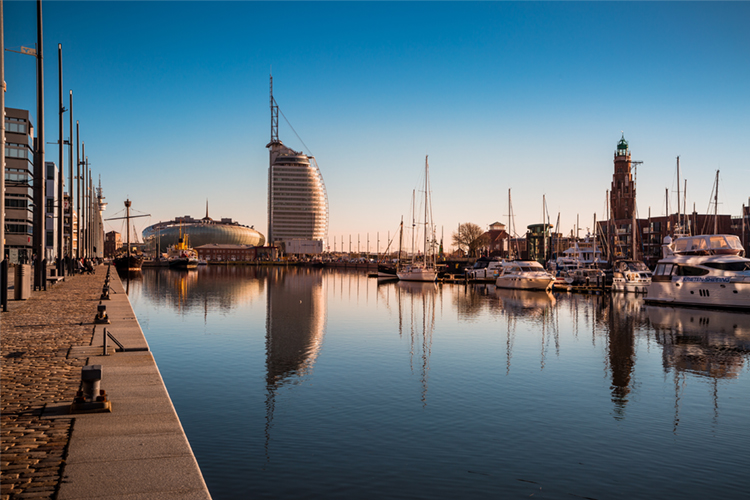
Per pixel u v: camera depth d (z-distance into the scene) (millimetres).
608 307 57938
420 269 106375
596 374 25578
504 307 58625
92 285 53406
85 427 10516
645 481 13969
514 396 21656
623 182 154625
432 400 20984
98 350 18500
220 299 64500
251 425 17828
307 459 15047
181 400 20688
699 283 53906
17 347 19031
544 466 14820
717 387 23234
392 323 44125
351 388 22672
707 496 13188
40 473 8406
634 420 18750
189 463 8891
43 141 41188
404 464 14828
